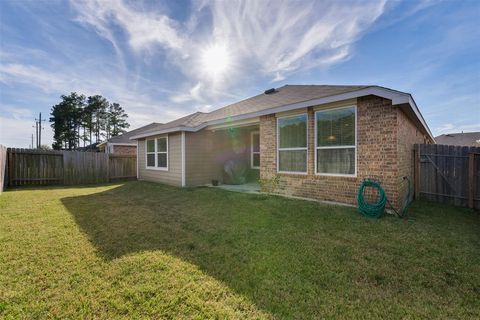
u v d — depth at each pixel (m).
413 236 4.01
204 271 2.97
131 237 4.13
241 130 11.83
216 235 4.21
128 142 24.27
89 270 2.98
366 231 4.26
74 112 41.91
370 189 5.64
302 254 3.41
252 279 2.79
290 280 2.76
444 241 3.83
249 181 11.80
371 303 2.36
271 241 3.89
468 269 2.99
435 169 7.32
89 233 4.32
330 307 2.30
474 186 6.46
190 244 3.82
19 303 2.36
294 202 6.38
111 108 47.31
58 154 12.23
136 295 2.47
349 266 3.07
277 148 7.64
